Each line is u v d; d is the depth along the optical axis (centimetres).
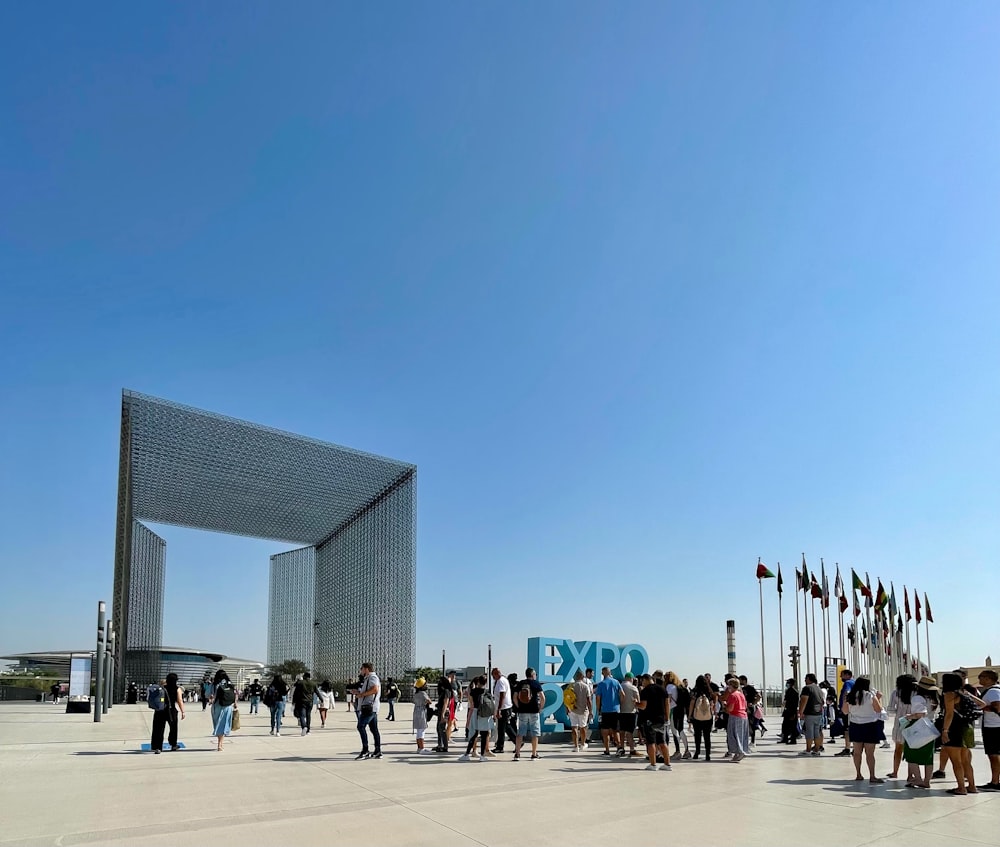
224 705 1608
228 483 4778
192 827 804
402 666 5028
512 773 1244
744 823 852
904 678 1221
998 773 1112
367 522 5638
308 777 1176
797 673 3650
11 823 820
